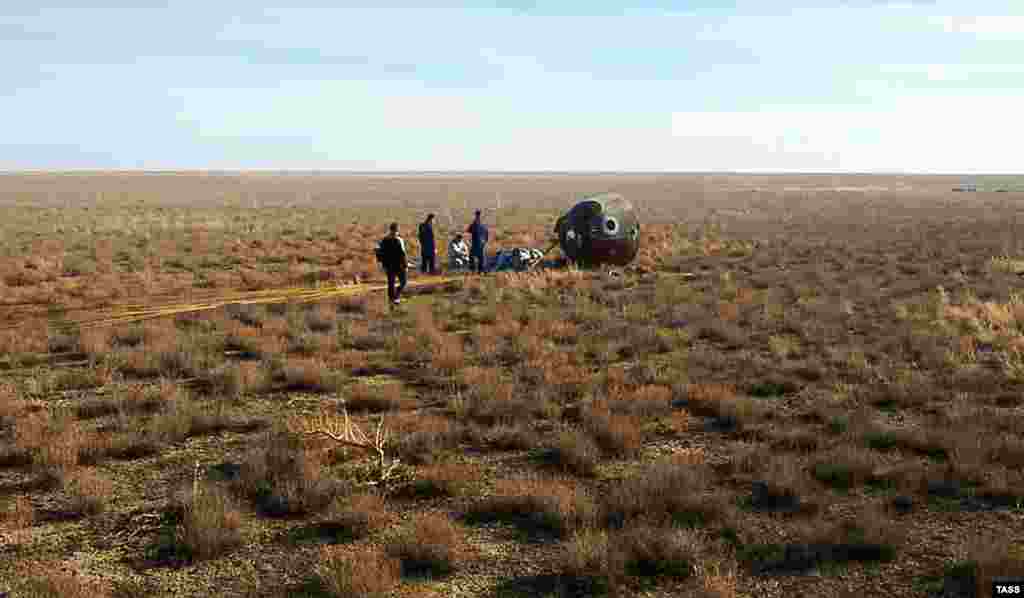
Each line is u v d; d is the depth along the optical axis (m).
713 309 17.39
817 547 5.98
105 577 5.64
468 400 10.18
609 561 5.62
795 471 7.38
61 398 10.73
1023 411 9.48
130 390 10.88
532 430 9.05
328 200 90.12
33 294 20.12
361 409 10.30
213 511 6.52
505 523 6.65
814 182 176.38
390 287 18.52
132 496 7.25
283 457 7.93
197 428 9.26
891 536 5.93
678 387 10.80
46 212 59.50
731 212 66.12
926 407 9.82
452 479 7.41
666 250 32.38
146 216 52.94
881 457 8.12
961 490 7.16
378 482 7.48
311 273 25.47
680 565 5.66
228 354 13.75
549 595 5.32
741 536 6.06
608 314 17.09
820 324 15.37
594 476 7.73
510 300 19.41
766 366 12.09
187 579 5.61
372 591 5.23
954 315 15.52
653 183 171.25
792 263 27.64
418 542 5.96
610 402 9.98
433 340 14.20
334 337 14.58
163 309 18.47
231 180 190.38
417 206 75.31
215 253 31.44
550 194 109.62
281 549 6.12
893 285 21.00
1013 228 43.59
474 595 5.32
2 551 6.09
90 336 14.13
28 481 7.62
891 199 89.06
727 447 8.60
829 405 9.85
